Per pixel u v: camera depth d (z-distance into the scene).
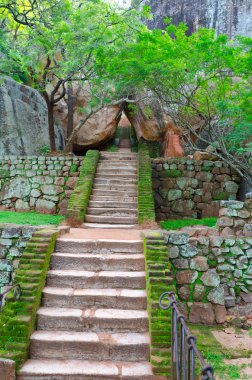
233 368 3.62
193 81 8.88
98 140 14.62
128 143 16.28
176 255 5.09
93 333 3.80
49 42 10.27
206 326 4.83
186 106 10.12
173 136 12.77
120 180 9.29
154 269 4.21
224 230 5.85
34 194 10.08
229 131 9.98
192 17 16.38
